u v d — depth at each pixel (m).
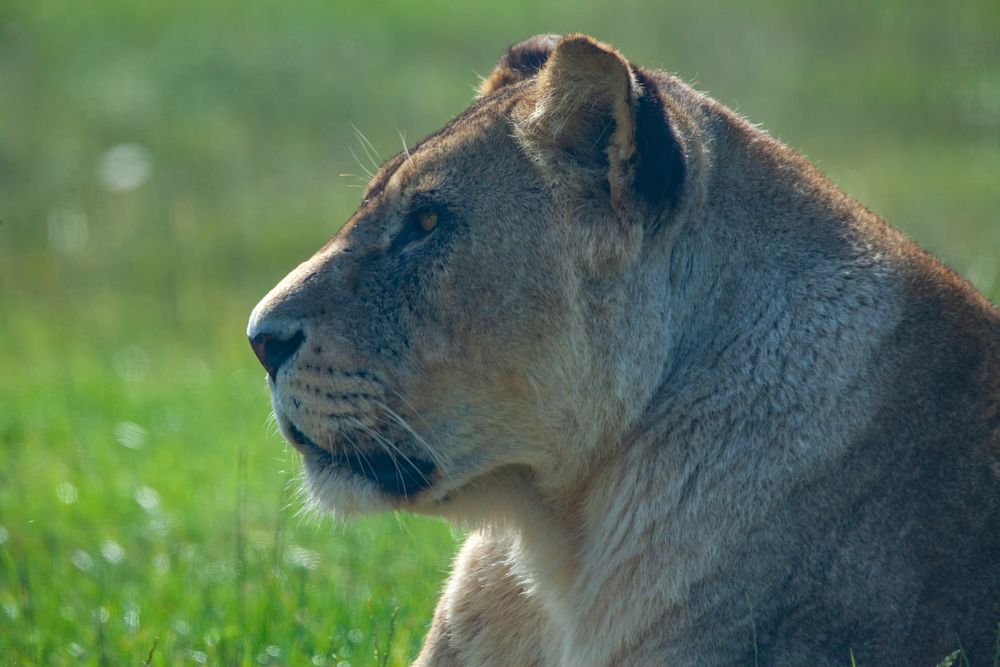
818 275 7.54
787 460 7.26
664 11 42.31
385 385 7.76
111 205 30.53
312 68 38.41
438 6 43.56
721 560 7.27
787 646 7.12
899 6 42.72
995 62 38.16
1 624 10.46
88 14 43.38
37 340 21.98
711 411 7.45
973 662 7.10
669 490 7.46
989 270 20.14
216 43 40.03
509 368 7.70
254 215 29.72
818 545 7.17
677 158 7.43
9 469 14.47
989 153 31.38
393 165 8.29
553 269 7.62
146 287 25.84
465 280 7.70
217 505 13.33
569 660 7.73
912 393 7.37
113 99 36.19
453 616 8.46
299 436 8.02
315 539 12.41
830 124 34.06
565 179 7.62
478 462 7.82
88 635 10.18
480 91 9.16
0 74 38.22
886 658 7.06
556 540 7.99
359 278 7.88
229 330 22.62
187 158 33.00
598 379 7.60
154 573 11.73
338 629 10.16
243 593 10.82
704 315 7.60
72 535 12.59
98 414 16.66
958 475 7.30
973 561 7.19
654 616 7.40
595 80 7.43
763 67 37.97
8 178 31.91
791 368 7.38
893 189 28.38
